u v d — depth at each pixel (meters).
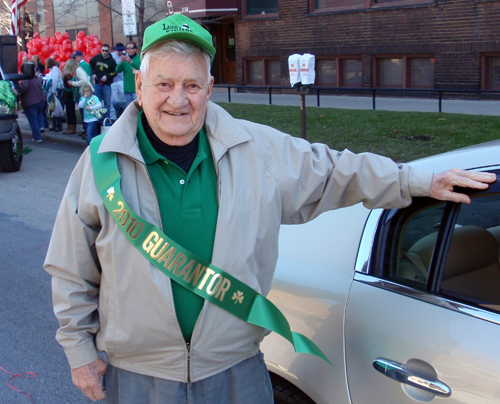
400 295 1.85
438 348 1.69
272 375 2.30
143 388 1.77
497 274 1.88
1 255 5.51
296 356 2.13
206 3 15.95
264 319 1.71
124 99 12.38
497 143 2.08
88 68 12.43
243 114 11.84
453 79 12.69
